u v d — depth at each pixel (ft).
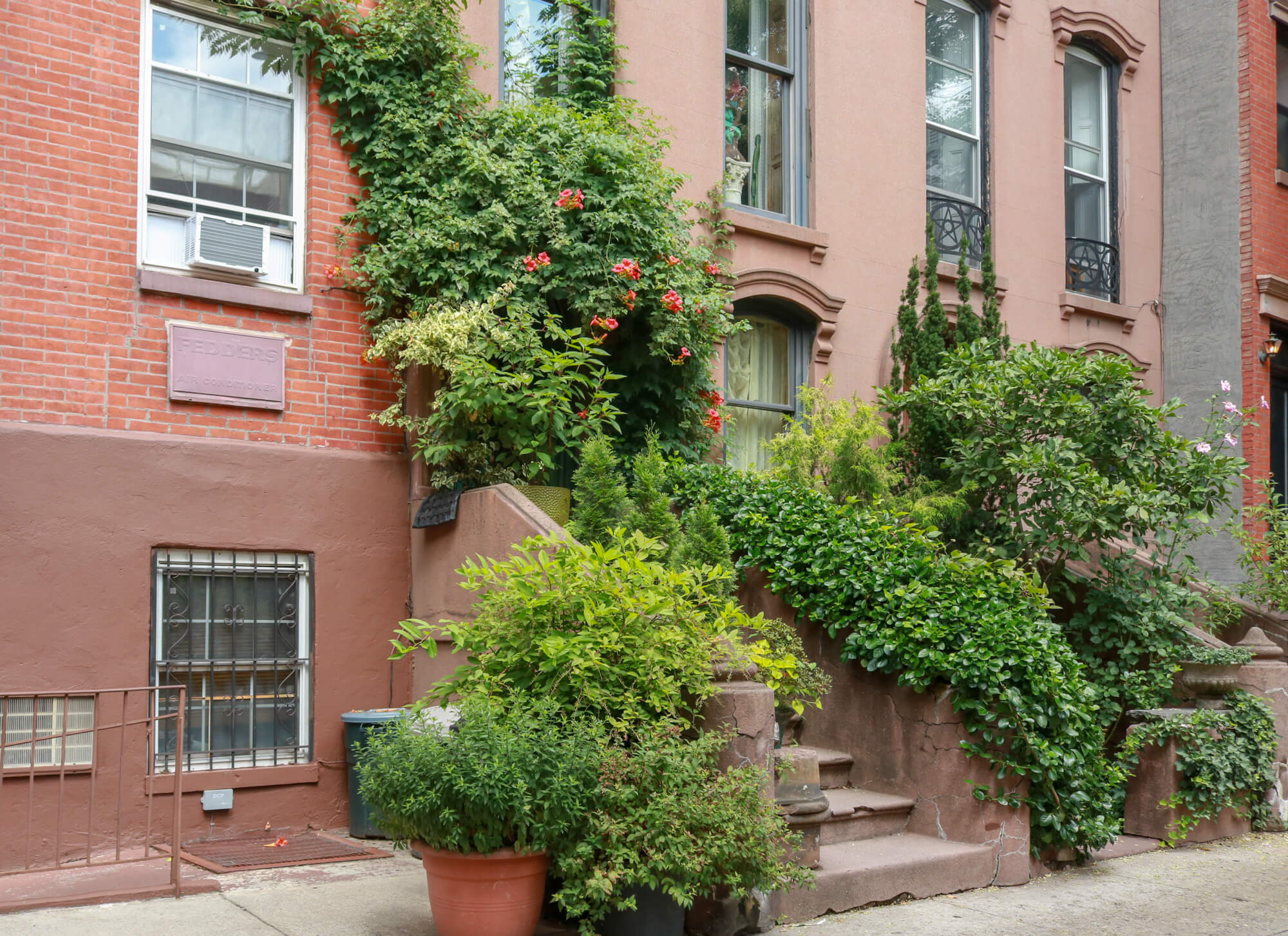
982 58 39.63
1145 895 21.24
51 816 21.44
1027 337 39.06
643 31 31.83
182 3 24.76
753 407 33.78
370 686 25.48
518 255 26.81
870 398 35.17
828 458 30.12
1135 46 43.24
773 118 35.22
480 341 25.22
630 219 27.09
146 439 23.15
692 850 16.66
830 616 23.81
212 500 23.80
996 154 39.09
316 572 24.99
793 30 35.50
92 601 22.29
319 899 18.76
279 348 24.99
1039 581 25.00
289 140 26.12
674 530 23.65
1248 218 41.91
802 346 34.53
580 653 17.84
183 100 24.81
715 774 17.78
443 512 24.98
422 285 25.95
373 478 25.98
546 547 20.80
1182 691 27.58
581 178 27.27
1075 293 40.34
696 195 32.32
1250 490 40.86
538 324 27.63
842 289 34.94
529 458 26.78
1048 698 21.90
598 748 17.25
